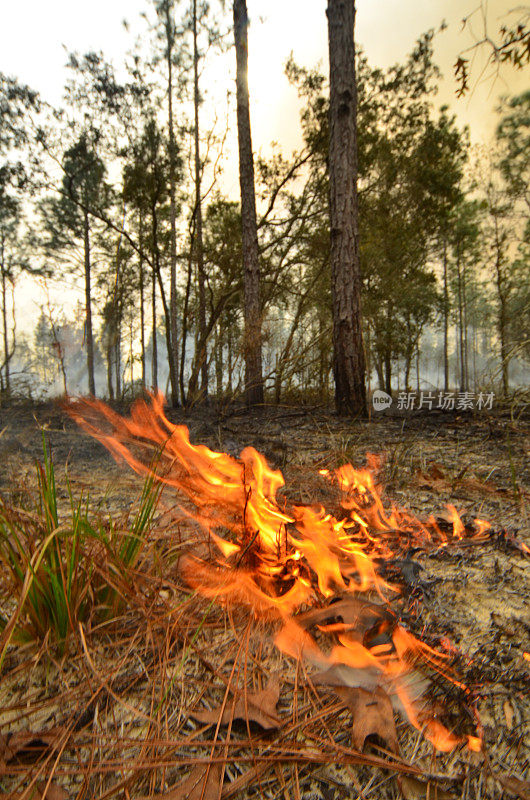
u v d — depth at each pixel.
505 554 1.66
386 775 0.81
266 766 0.82
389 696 0.96
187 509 1.88
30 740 0.85
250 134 10.23
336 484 2.44
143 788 0.78
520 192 17.14
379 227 13.32
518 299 11.88
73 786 0.78
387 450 3.64
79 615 1.19
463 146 13.33
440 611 1.28
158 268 10.41
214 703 0.96
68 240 21.97
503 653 1.10
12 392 10.18
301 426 5.24
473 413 5.71
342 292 6.63
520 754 0.84
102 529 1.31
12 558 1.17
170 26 12.19
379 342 18.30
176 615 1.24
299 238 12.55
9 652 1.11
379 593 1.36
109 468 3.04
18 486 1.97
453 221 19.78
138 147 10.17
